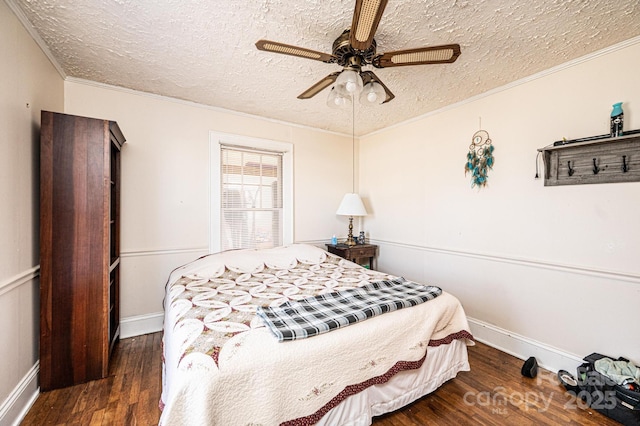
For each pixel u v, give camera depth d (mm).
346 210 3342
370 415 1399
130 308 2533
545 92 2098
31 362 1677
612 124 1730
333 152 3773
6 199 1457
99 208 1894
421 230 3105
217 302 1704
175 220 2723
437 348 1720
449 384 1875
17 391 1509
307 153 3547
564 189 2002
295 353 1209
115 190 2387
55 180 1771
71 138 1818
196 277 2211
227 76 2225
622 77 1748
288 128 3385
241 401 1060
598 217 1847
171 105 2686
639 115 1686
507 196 2336
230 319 1443
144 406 1616
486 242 2486
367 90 1688
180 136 2730
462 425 1505
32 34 1677
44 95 1883
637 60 1695
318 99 2670
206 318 1452
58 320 1773
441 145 2877
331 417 1280
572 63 1954
